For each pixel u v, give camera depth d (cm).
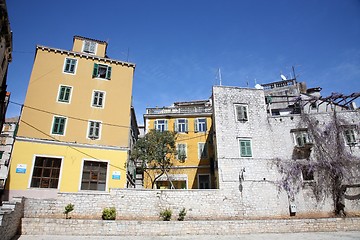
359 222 1819
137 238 1463
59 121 2150
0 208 1323
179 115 3148
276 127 2364
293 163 2206
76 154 2098
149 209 1817
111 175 2130
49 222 1461
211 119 3130
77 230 1480
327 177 2162
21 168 1920
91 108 2284
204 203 1944
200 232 1630
